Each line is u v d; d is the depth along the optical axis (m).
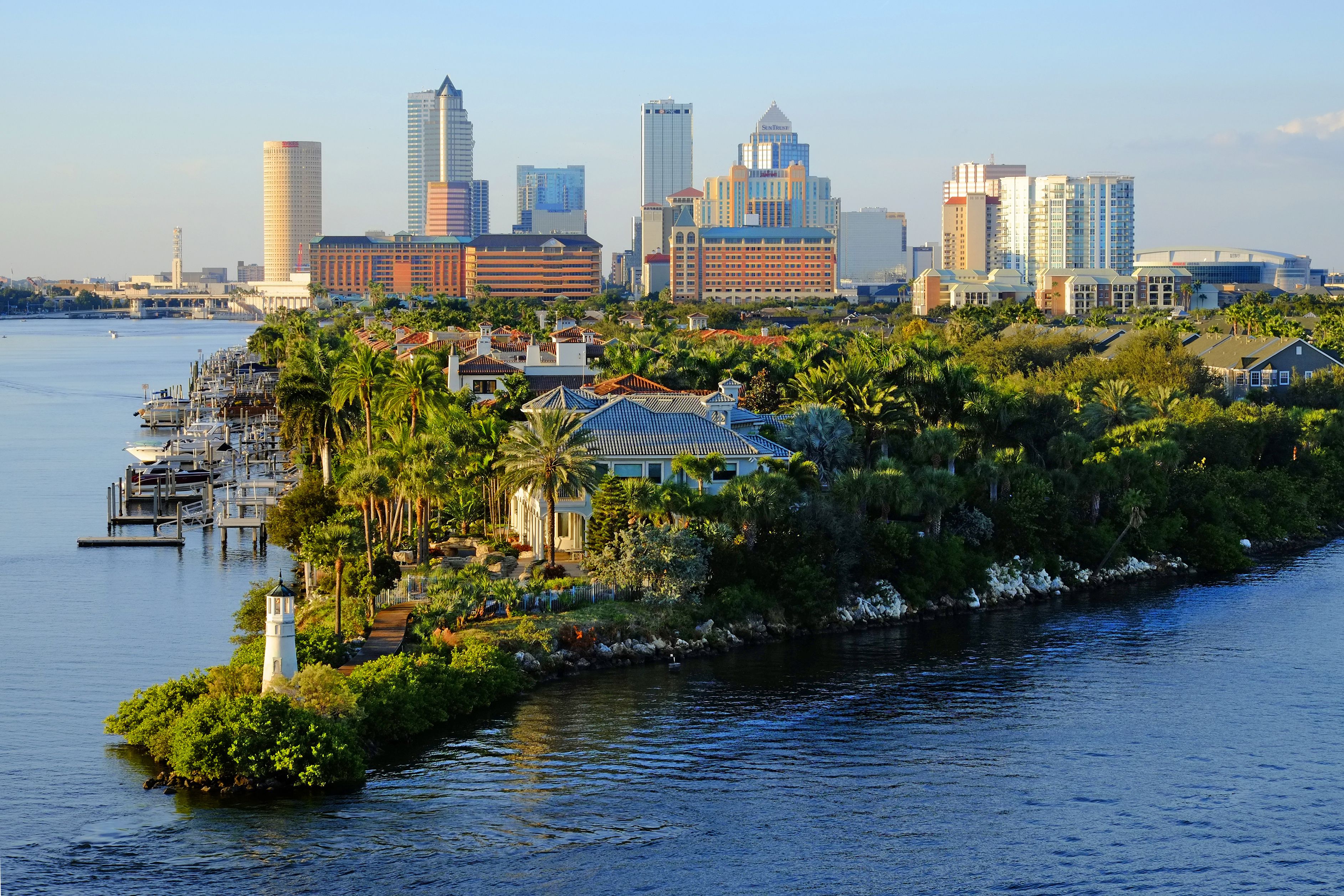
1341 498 183.62
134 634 122.75
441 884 76.62
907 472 143.25
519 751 94.75
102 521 182.00
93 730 97.06
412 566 127.19
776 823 85.06
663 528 122.44
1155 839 83.56
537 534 131.50
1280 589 144.12
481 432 142.38
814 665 115.38
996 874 79.25
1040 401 162.50
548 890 76.25
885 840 83.12
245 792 87.00
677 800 87.81
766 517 125.81
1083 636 125.31
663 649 115.69
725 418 146.38
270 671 93.25
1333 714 104.56
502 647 109.50
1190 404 197.25
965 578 136.38
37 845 79.50
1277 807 88.12
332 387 164.38
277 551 162.62
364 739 93.31
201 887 75.44
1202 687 110.88
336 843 80.62
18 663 113.31
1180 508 159.88
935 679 112.31
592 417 138.75
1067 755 96.31
